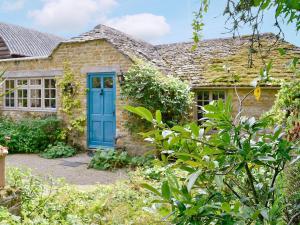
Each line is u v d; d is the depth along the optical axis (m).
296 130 2.46
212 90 10.17
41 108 12.70
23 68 13.01
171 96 9.58
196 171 1.43
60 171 8.83
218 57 11.80
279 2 1.80
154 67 9.81
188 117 10.14
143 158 9.19
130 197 5.35
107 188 5.97
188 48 13.48
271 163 1.73
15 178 4.84
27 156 11.04
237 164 1.51
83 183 7.53
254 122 1.58
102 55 11.04
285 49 2.55
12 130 11.87
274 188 1.65
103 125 11.28
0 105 13.69
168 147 1.62
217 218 1.35
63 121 12.05
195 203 1.36
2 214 3.61
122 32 13.55
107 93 11.14
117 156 9.46
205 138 1.60
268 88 9.23
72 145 11.78
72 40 11.60
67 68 11.85
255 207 1.52
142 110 1.50
